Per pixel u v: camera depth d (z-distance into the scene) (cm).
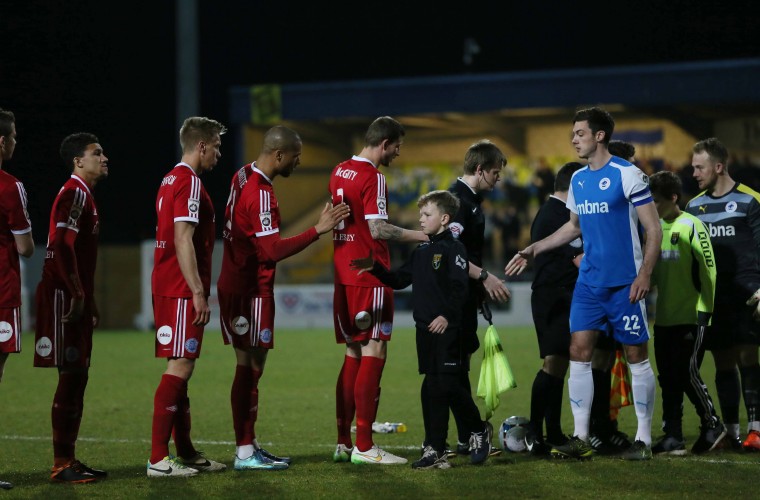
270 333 1254
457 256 1212
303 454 1380
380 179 1288
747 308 1388
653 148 4569
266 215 1221
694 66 4112
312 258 4809
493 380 1291
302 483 1134
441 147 4869
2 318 1151
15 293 1161
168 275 1191
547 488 1084
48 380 2366
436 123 4800
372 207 1281
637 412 1277
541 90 4303
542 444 1316
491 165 1347
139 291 4250
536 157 4753
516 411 1808
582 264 1277
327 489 1095
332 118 4500
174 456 1358
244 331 1241
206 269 1230
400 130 1305
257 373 1265
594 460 1267
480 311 1337
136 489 1116
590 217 1260
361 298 1282
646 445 1268
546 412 1330
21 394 2122
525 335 3316
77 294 1168
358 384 1280
